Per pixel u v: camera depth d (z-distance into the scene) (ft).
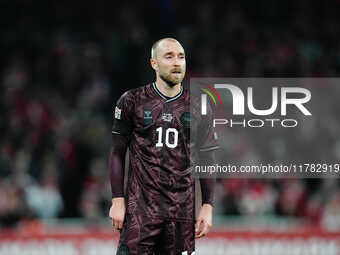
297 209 146.92
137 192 66.44
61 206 150.51
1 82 200.54
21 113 184.96
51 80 202.08
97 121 180.65
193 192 67.05
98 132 175.01
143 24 220.23
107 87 200.44
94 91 196.44
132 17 220.84
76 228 134.31
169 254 66.44
